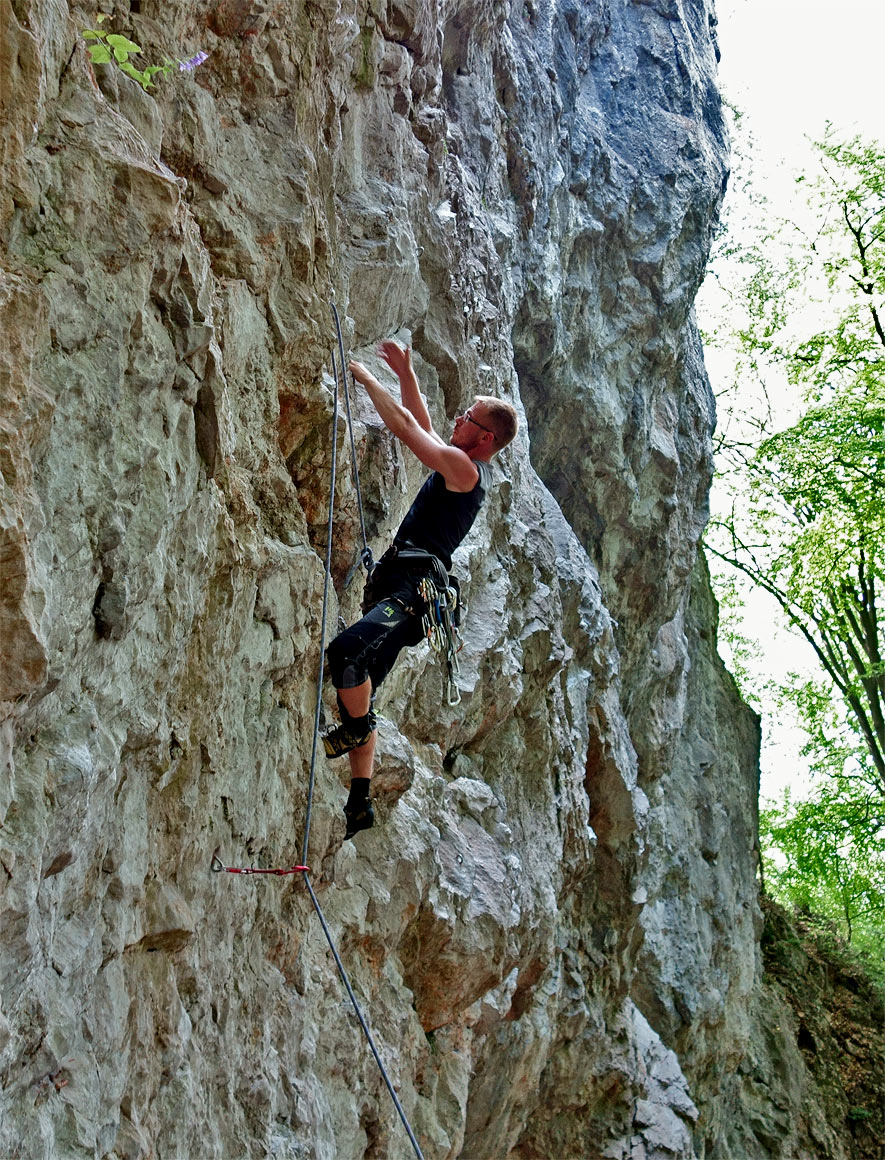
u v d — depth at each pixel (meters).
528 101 10.76
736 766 18.50
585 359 13.27
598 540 13.84
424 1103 7.36
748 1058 17.39
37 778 3.05
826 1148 17.34
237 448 4.81
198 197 4.73
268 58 5.22
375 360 6.96
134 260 3.45
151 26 4.30
